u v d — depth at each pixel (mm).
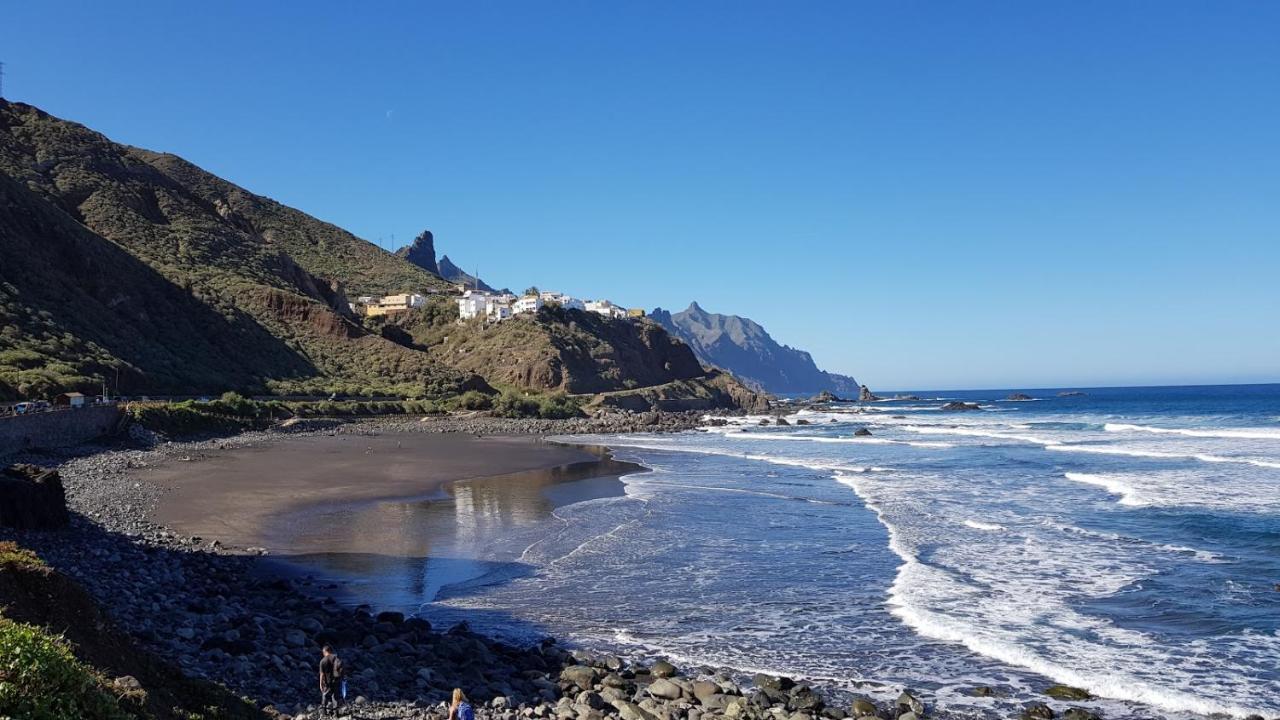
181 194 135250
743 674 14797
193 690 10648
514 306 151750
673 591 20125
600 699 13055
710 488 38688
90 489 32781
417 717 11648
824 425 101688
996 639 16281
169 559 20984
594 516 30469
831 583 20703
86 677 8305
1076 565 21828
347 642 15078
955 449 60750
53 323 68688
